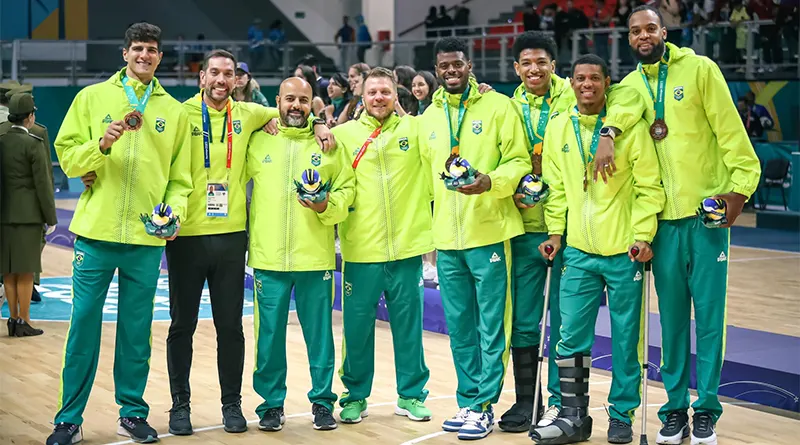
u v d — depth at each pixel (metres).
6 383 5.84
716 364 4.60
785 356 5.93
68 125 4.52
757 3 14.15
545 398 5.50
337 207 4.73
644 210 4.49
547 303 4.72
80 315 4.57
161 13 23.17
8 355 6.57
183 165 4.65
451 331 4.94
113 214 4.50
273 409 4.91
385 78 4.90
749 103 14.02
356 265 4.95
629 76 4.68
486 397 4.80
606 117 4.48
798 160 13.27
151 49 4.56
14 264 7.01
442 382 5.93
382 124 4.95
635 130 4.48
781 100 13.97
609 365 6.33
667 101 4.50
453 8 20.14
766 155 14.02
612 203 4.57
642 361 4.66
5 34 21.55
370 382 5.09
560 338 4.92
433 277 7.87
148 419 5.09
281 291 4.82
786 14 13.68
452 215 4.80
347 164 4.87
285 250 4.77
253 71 17.67
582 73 4.51
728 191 4.57
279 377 4.91
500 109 4.80
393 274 4.96
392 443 4.69
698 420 4.63
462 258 4.85
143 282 4.63
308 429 4.92
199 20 23.47
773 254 11.05
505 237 4.75
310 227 4.79
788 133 14.12
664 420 4.73
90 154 4.34
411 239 4.95
